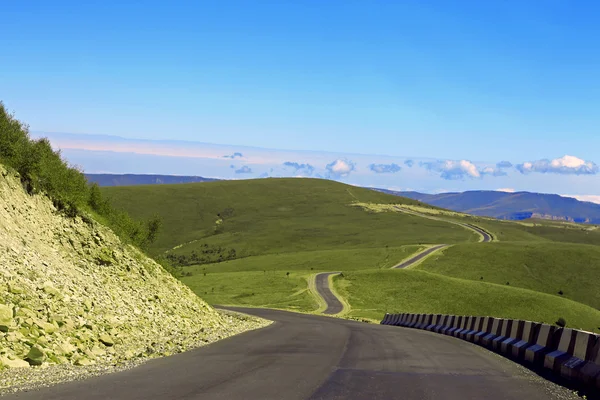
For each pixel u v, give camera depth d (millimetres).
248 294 118250
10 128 20766
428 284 121250
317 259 175750
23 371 10742
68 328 14570
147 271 24766
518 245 177250
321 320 44375
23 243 17703
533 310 108000
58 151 25281
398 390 9906
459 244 182500
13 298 14070
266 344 18344
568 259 165000
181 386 9586
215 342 18766
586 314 108125
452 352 17469
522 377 12297
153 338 18016
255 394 9016
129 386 9453
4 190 18781
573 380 11805
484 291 116062
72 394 8555
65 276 18047
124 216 29797
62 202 22344
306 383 10289
